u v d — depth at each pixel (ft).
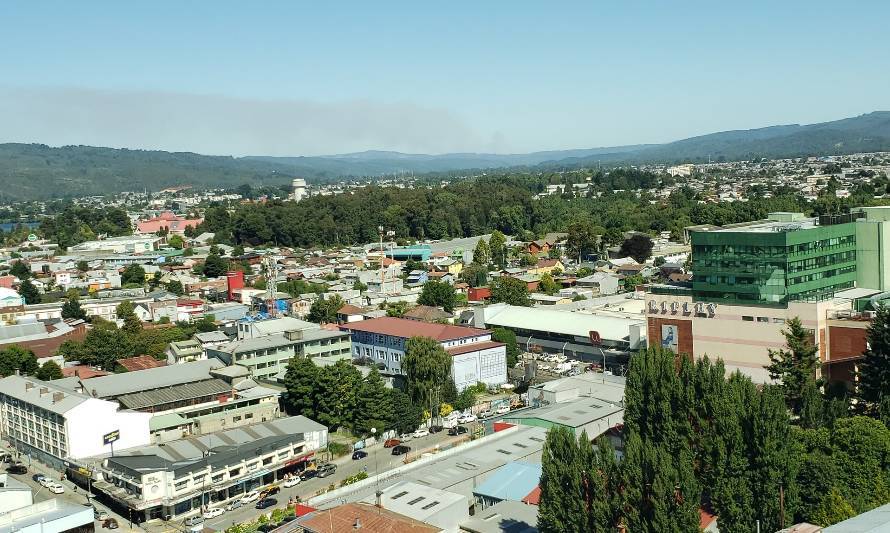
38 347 583.58
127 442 392.88
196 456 354.95
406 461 385.09
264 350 499.92
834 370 409.90
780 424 254.47
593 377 449.48
